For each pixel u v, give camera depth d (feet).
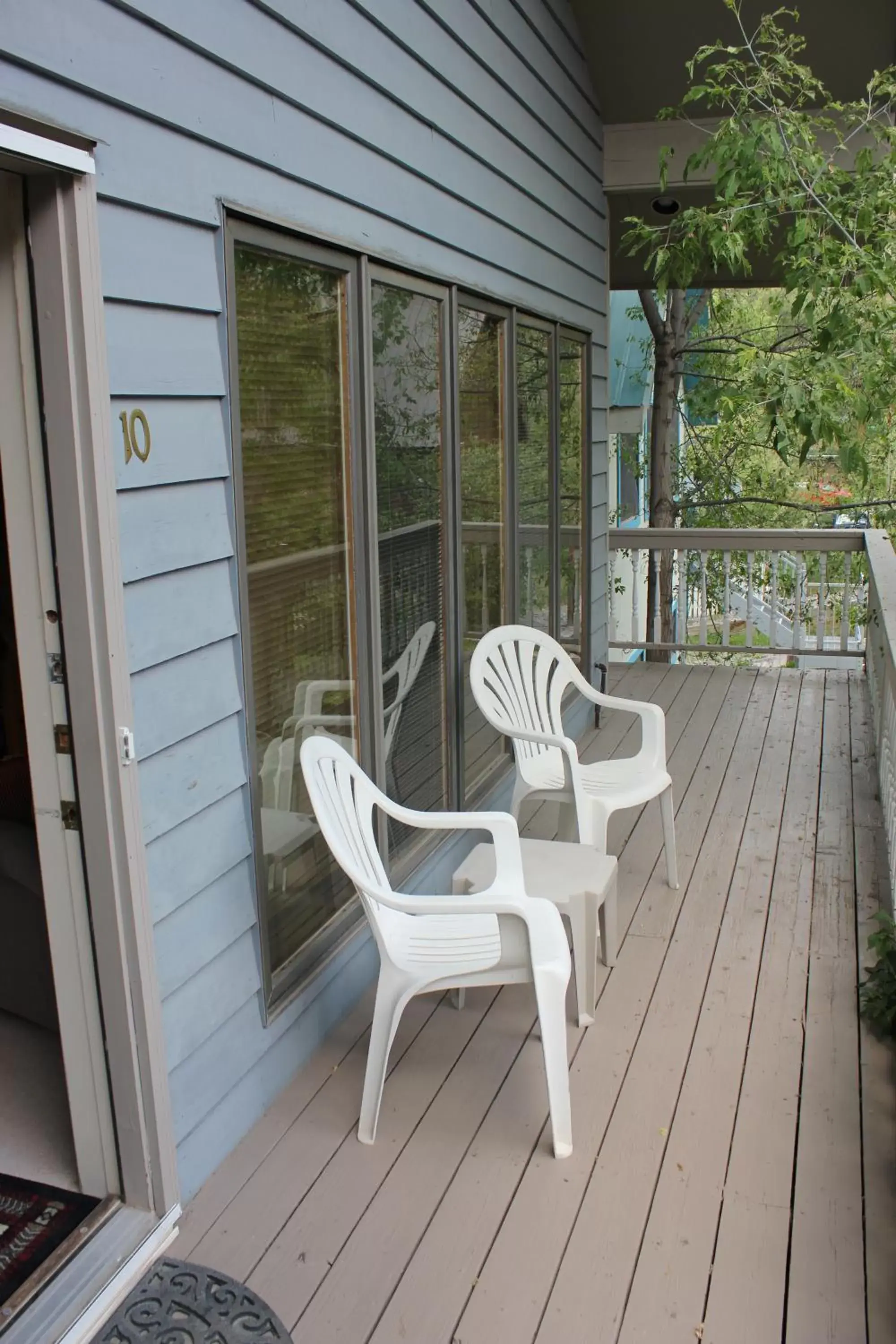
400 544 10.65
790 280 17.01
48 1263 6.34
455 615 12.00
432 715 11.73
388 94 9.68
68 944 6.58
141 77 6.21
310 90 8.25
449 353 11.57
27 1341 5.86
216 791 7.38
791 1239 6.91
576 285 17.52
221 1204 7.20
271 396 8.11
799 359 16.51
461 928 8.31
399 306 10.34
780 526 35.14
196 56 6.77
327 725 9.23
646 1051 9.04
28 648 6.26
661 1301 6.43
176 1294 6.41
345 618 9.49
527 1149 7.79
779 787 15.72
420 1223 7.04
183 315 6.82
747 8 16.47
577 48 16.98
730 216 16.79
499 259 13.33
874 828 14.05
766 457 34.55
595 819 11.01
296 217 8.11
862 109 17.13
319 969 9.06
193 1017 7.20
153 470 6.56
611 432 35.19
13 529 6.14
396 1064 8.86
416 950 7.98
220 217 7.10
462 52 11.71
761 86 16.20
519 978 7.77
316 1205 7.20
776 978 10.25
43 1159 7.35
